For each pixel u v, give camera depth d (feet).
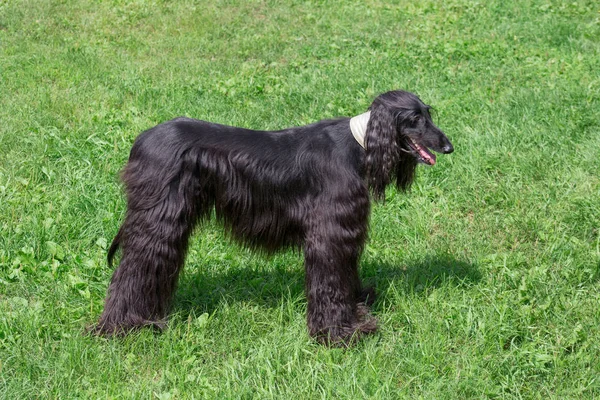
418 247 12.50
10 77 18.11
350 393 9.59
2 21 23.09
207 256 12.05
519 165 14.40
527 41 22.08
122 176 10.28
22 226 12.37
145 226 10.04
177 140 10.05
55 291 11.12
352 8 25.66
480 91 17.52
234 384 9.72
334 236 10.18
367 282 11.73
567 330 10.59
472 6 25.79
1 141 14.62
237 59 20.57
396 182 10.64
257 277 11.69
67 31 22.76
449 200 13.73
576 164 14.44
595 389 9.78
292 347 10.27
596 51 20.83
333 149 10.24
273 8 25.44
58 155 14.46
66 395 9.54
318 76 18.78
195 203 10.21
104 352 10.10
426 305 11.02
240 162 10.15
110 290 10.44
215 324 10.59
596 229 12.73
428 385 9.81
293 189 10.24
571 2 26.27
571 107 16.34
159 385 9.71
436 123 15.90
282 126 15.90
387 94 10.18
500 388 9.81
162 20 23.79
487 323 10.60
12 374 9.78
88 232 12.50
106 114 16.07
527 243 12.57
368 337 10.49
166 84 17.93
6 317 10.57
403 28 23.63
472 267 11.94
